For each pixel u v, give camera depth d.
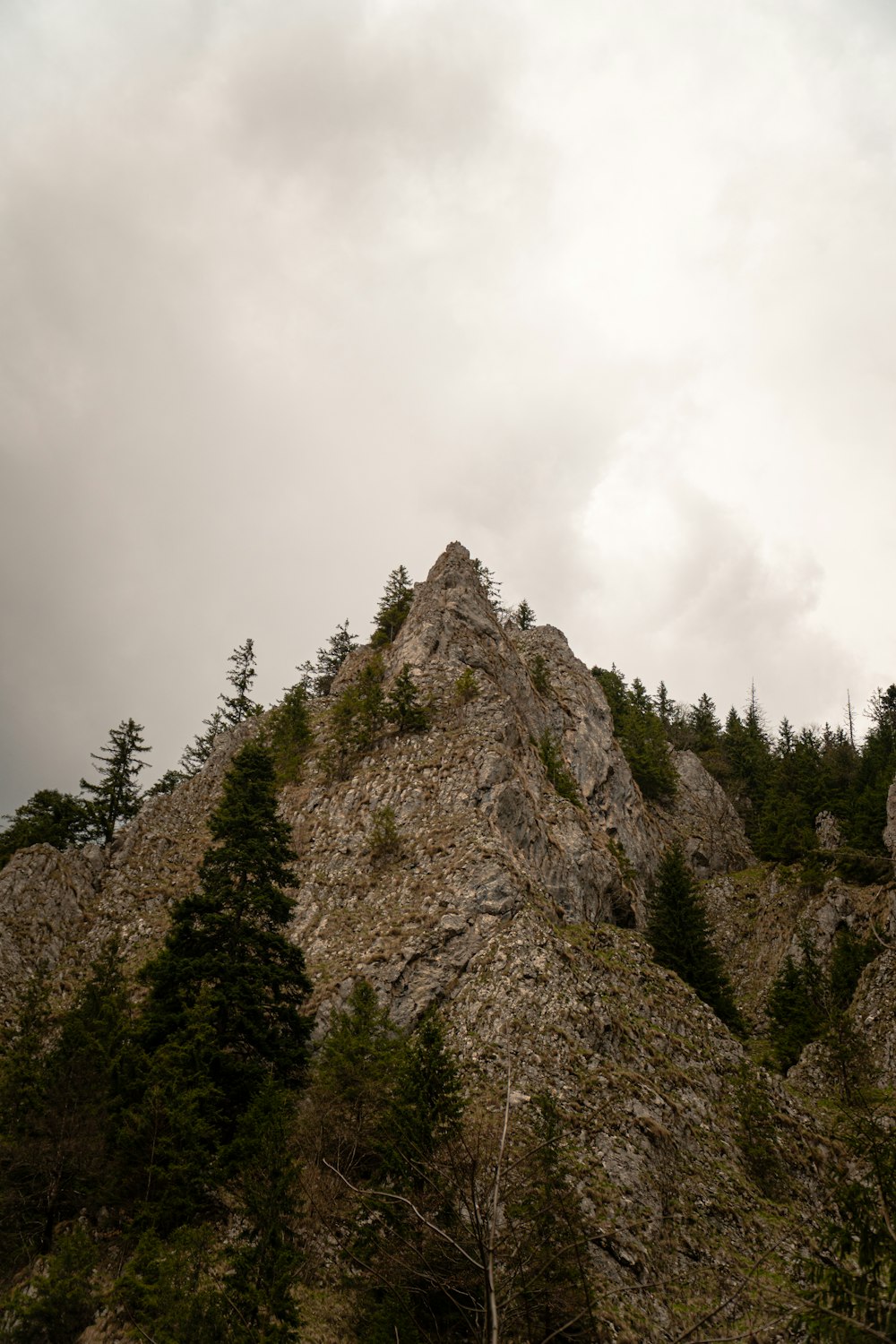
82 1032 37.00
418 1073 30.12
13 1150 32.62
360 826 67.06
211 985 42.53
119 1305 25.28
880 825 85.00
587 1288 18.20
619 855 84.38
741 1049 50.84
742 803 119.06
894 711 123.00
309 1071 39.41
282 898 43.66
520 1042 41.88
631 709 129.50
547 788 80.94
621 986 50.66
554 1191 24.39
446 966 49.75
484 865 55.78
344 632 127.25
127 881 71.62
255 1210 25.83
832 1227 15.38
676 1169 36.88
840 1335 12.70
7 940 62.62
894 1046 55.91
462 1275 19.50
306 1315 26.16
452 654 91.56
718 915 91.19
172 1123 32.03
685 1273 30.44
